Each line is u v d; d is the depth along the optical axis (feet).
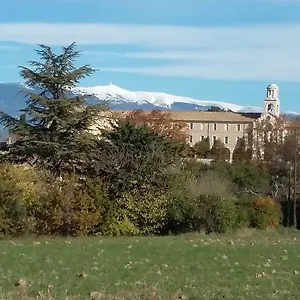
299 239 159.22
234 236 163.43
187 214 173.06
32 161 202.28
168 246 123.95
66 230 163.43
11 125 203.00
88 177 178.29
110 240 146.61
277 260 99.45
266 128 422.82
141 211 172.14
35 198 160.04
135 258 98.43
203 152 406.41
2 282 67.05
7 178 160.76
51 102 202.69
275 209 191.62
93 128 212.02
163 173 181.06
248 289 65.92
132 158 181.47
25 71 207.21
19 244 130.41
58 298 58.23
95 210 165.89
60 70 208.74
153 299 59.11
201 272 80.89
